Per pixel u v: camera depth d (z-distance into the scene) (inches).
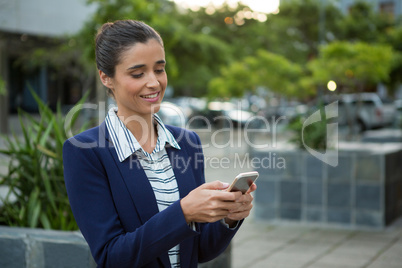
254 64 553.9
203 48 568.7
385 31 784.9
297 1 818.2
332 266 167.5
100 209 52.9
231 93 555.2
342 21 798.5
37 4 494.6
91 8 551.8
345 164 223.5
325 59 471.2
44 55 601.6
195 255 58.7
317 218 229.3
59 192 123.4
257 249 188.7
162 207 56.6
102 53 55.6
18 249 100.4
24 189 129.0
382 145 255.4
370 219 220.4
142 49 53.9
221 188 50.5
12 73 715.4
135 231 50.6
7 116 633.6
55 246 98.3
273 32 840.9
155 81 54.5
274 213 235.3
